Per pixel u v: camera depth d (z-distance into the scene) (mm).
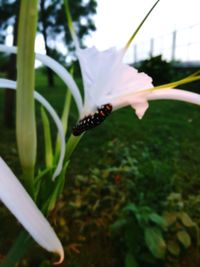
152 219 399
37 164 540
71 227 470
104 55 132
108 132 848
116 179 521
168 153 695
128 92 131
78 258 417
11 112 806
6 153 630
